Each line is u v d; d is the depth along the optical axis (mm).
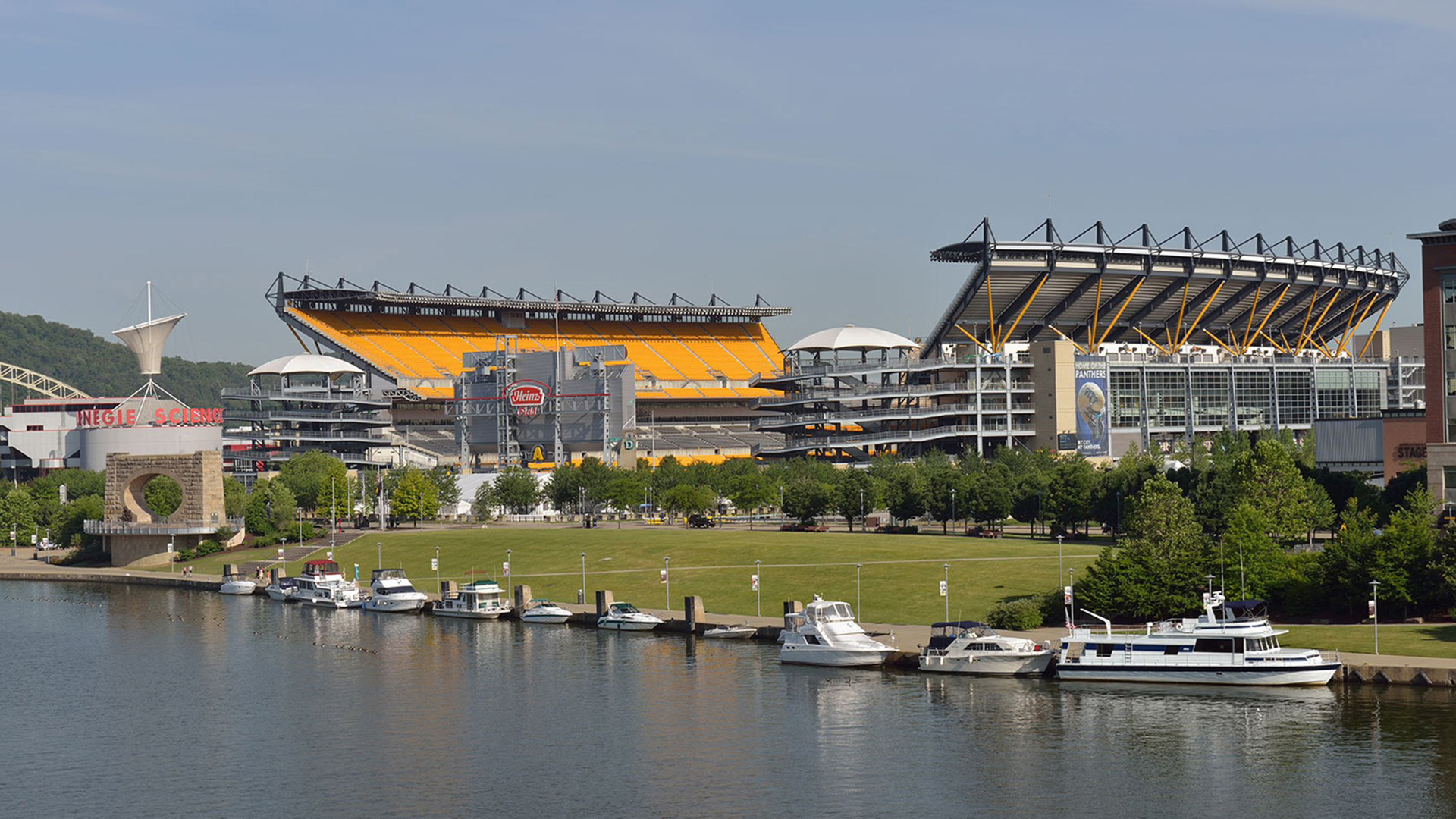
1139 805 99500
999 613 147375
